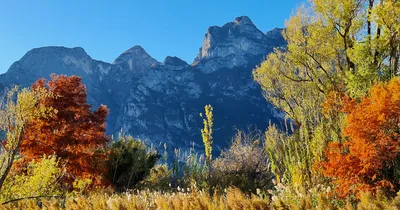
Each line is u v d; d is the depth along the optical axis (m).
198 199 8.19
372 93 9.35
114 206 8.25
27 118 9.36
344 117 10.62
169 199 8.63
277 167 12.33
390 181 8.46
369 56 13.84
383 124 8.50
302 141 11.22
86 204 8.98
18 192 9.94
